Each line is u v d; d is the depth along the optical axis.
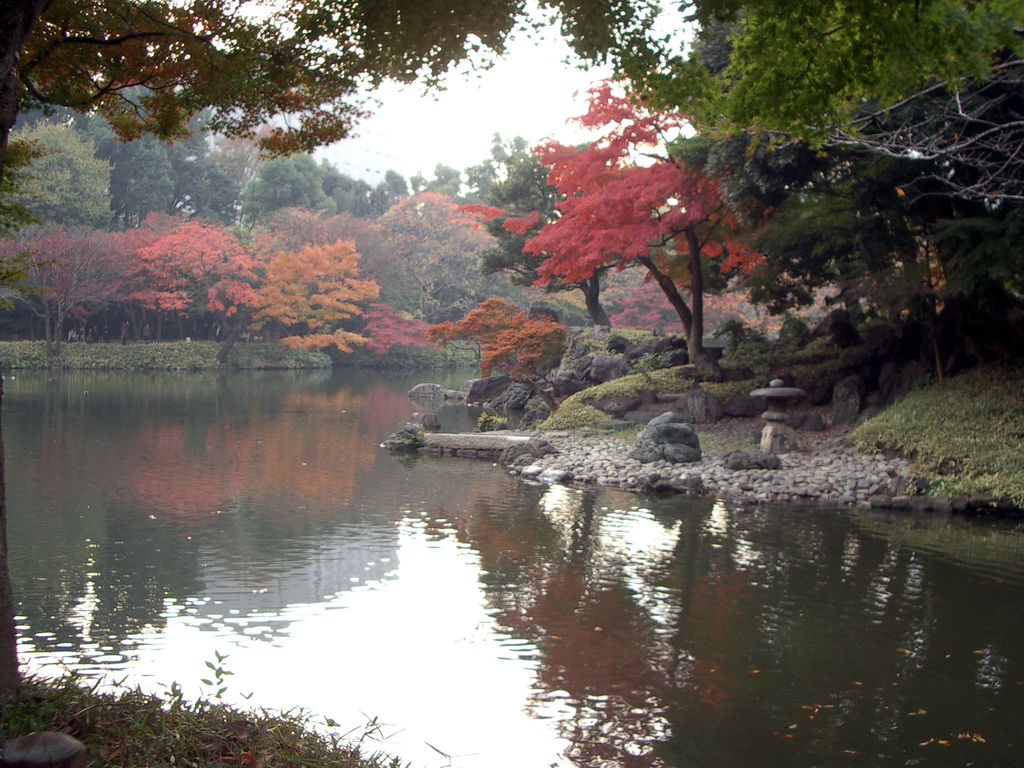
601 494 16.66
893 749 6.28
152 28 6.51
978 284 17.86
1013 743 6.38
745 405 23.58
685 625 8.97
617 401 25.30
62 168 49.22
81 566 10.96
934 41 6.40
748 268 27.98
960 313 19.41
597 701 7.07
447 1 6.33
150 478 17.42
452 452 22.41
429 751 6.13
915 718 6.80
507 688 7.30
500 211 34.16
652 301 54.59
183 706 4.79
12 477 17.12
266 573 10.80
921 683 7.48
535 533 13.20
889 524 13.93
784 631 8.78
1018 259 15.64
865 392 21.55
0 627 4.50
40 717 4.16
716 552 12.05
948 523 14.02
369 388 44.97
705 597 9.96
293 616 9.14
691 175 23.27
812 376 24.03
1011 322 19.09
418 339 62.00
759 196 19.53
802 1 6.24
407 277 68.12
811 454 18.84
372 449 22.73
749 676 7.62
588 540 12.77
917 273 18.05
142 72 6.84
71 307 49.38
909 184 15.90
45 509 14.32
